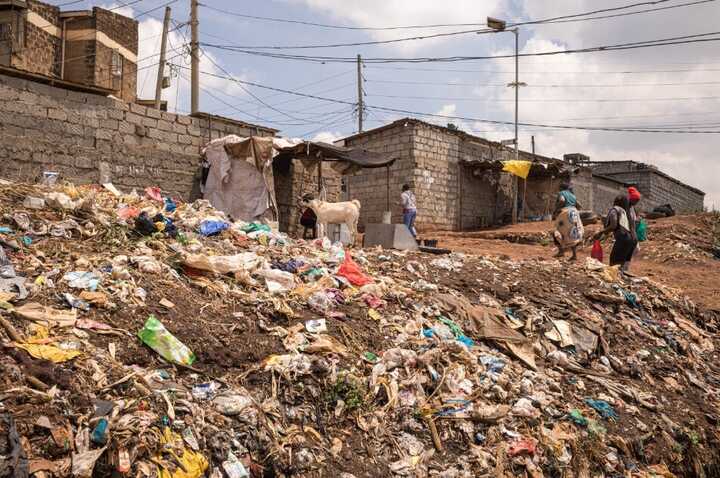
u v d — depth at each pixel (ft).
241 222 27.68
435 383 15.31
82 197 22.36
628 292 27.45
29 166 35.47
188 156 44.04
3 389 9.44
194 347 13.28
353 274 20.94
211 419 11.18
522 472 13.55
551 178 79.46
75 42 67.72
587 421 15.94
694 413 19.21
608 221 31.42
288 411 12.51
